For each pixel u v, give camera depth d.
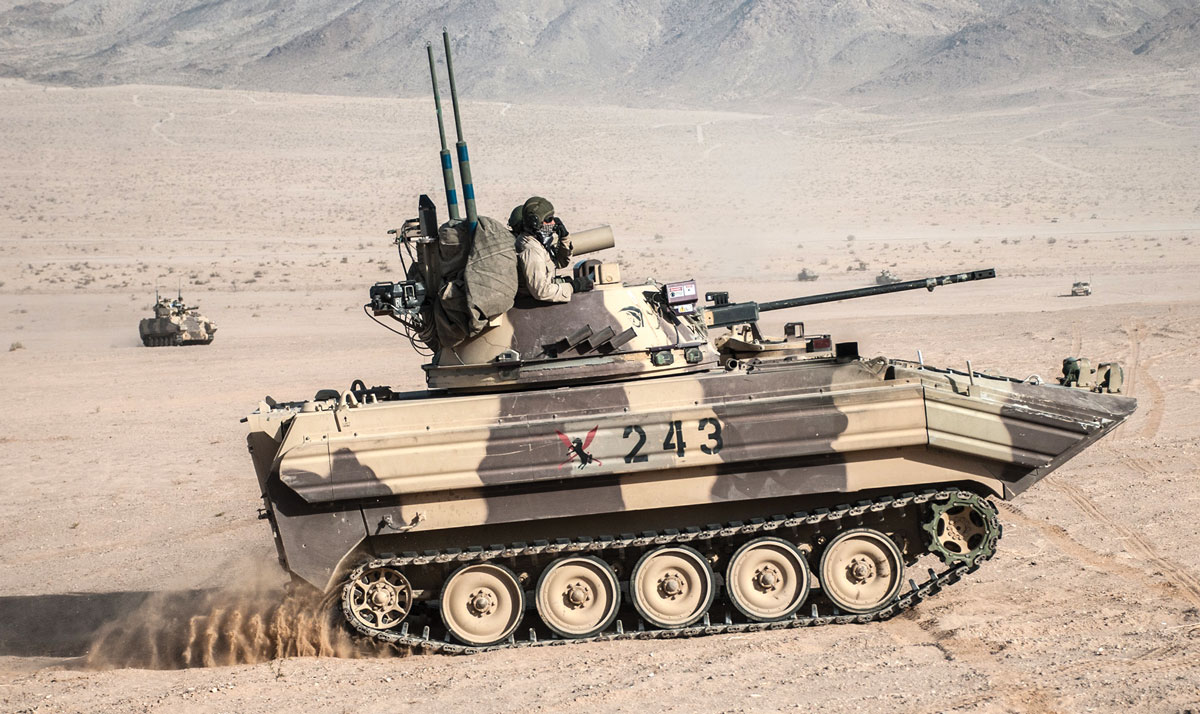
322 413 15.43
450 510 15.45
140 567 22.17
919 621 15.92
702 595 15.85
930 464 15.90
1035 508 22.20
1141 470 25.09
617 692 13.32
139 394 49.56
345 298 100.50
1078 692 12.68
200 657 16.50
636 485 15.59
